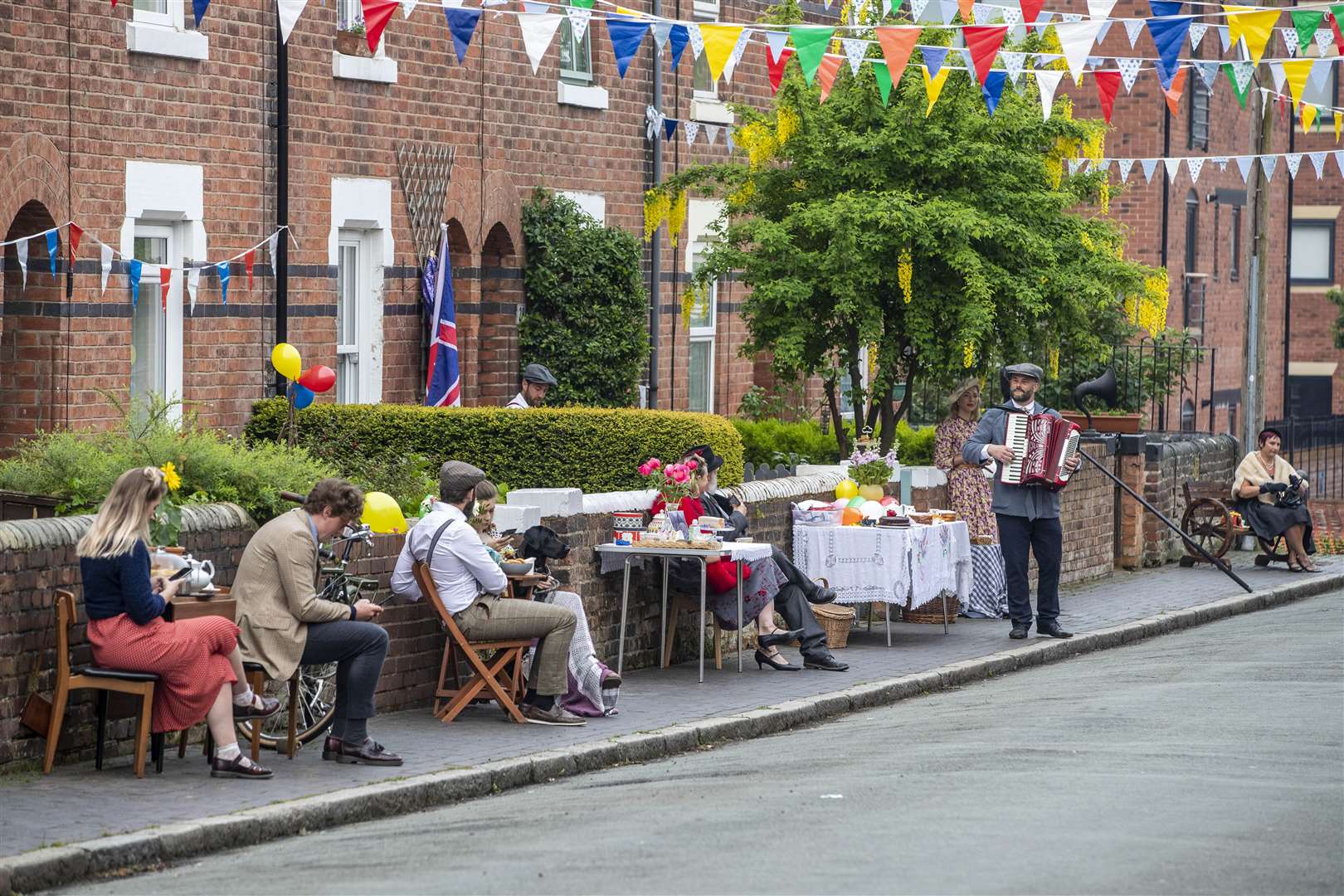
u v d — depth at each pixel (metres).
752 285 20.83
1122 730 12.38
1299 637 17.70
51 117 15.53
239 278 17.64
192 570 10.88
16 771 10.49
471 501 12.69
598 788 11.02
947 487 19.41
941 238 19.69
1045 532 17.55
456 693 12.72
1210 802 9.78
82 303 15.90
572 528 14.27
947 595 17.84
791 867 8.34
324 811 9.98
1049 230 20.52
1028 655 16.70
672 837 9.13
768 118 20.66
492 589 12.46
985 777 10.68
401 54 19.61
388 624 12.80
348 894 8.09
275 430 17.72
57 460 12.47
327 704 12.04
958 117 19.98
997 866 8.28
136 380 16.94
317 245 18.55
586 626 13.06
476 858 8.82
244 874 8.73
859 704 14.36
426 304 20.12
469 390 20.91
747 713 13.28
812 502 17.23
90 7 15.88
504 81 21.22
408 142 19.75
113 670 10.37
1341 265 50.78
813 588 15.80
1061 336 21.12
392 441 17.59
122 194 16.27
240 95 17.58
